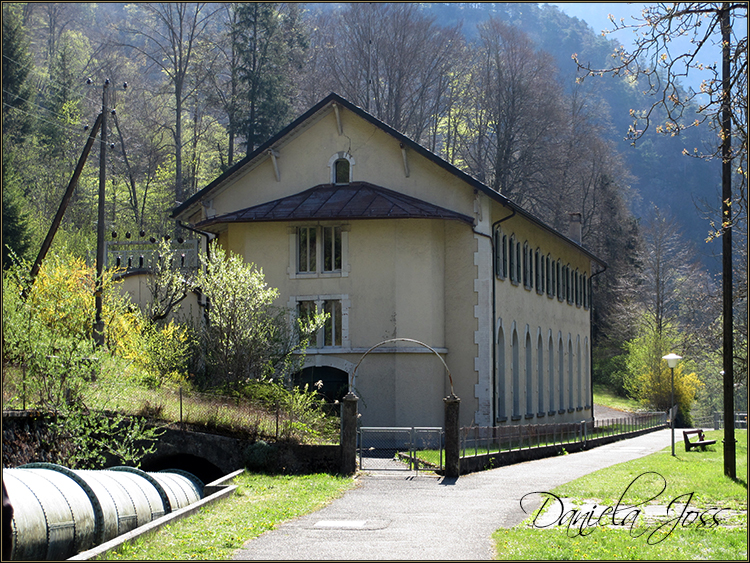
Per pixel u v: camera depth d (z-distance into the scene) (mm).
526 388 36156
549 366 40438
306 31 62625
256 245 30109
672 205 104938
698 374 75250
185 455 21453
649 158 108375
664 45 13984
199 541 11734
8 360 18266
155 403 21078
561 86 65938
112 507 14758
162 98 64688
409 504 15883
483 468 22766
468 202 29891
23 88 47312
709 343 42656
